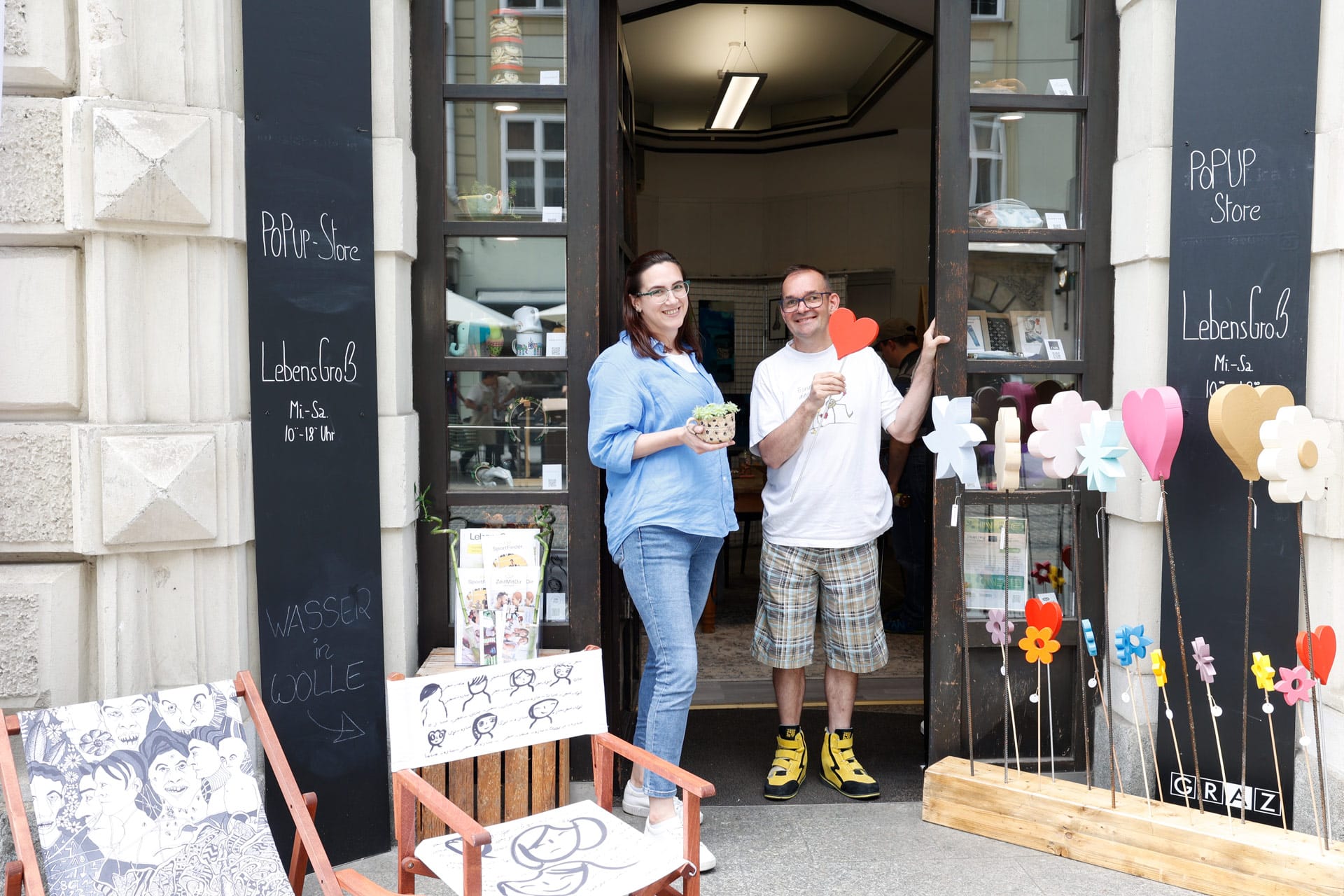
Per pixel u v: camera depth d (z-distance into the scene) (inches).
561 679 87.8
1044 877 100.6
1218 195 107.1
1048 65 120.9
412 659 114.7
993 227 120.9
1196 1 107.2
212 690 81.0
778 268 322.0
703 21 232.1
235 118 97.9
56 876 70.9
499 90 115.9
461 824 68.9
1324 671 89.9
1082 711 123.3
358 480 105.5
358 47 103.9
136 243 95.0
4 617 93.7
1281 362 104.1
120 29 92.2
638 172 294.2
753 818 116.0
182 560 97.8
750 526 284.8
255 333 99.6
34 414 95.0
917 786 125.8
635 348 106.3
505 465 118.3
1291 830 105.0
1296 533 104.0
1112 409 121.2
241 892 75.4
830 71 271.7
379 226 108.2
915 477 199.5
